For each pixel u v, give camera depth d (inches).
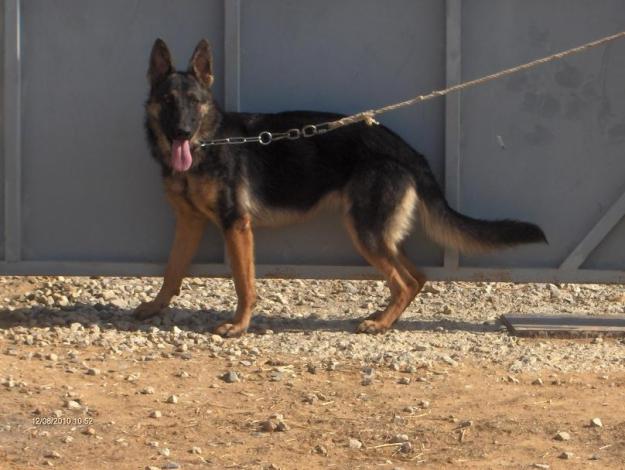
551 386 276.1
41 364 288.7
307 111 337.1
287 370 288.0
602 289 405.4
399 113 343.9
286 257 350.6
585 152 341.4
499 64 339.6
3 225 350.6
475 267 346.3
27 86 346.3
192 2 343.0
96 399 260.4
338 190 337.1
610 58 337.4
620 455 225.8
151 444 231.8
